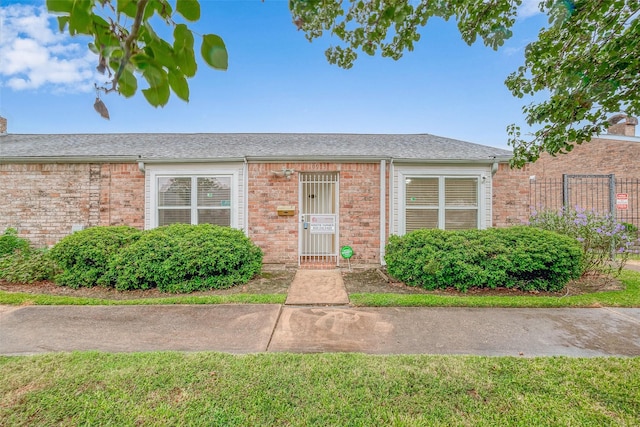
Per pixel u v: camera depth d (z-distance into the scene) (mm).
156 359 2896
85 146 8688
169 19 1034
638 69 1971
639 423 2104
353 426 2102
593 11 1909
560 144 2771
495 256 5316
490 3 2076
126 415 2178
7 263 5980
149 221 7301
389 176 7488
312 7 1263
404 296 4879
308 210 7980
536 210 7328
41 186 7449
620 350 3141
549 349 3174
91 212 7406
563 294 5191
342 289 5418
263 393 2418
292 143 9328
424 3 1994
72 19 933
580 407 2266
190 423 2111
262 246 7383
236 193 7375
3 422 2104
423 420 2154
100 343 3309
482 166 7512
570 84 2193
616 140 11812
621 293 5090
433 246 5645
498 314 4156
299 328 3729
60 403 2287
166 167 7367
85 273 5492
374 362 2869
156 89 1047
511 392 2438
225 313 4199
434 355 3021
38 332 3570
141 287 5383
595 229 6227
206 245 5590
